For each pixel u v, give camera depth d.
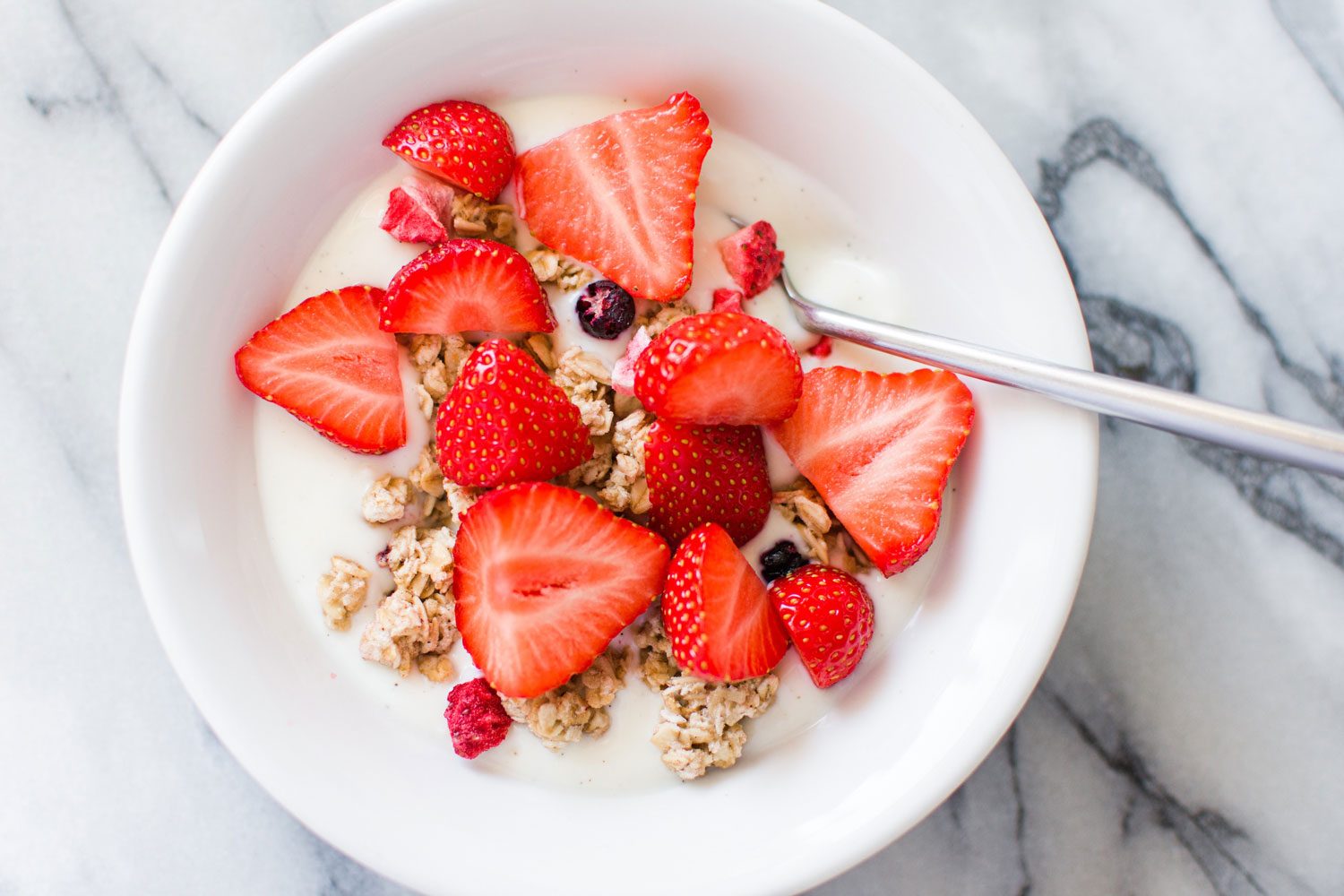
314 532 0.33
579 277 0.33
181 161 0.35
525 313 0.32
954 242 0.33
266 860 0.35
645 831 0.33
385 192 0.33
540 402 0.32
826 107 0.33
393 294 0.32
